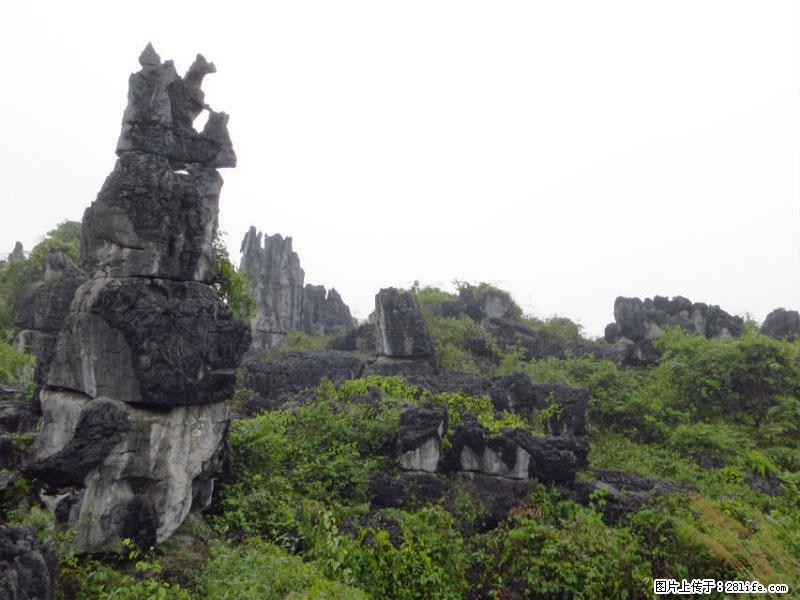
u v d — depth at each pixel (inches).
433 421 535.2
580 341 1204.5
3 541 247.1
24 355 728.3
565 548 420.2
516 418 663.1
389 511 462.9
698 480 619.5
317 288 1683.1
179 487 378.9
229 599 316.5
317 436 558.6
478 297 1222.3
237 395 808.3
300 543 414.0
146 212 375.9
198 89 420.5
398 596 394.3
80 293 385.4
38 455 375.9
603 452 732.0
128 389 364.8
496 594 414.0
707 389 829.8
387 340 911.0
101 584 317.7
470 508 501.7
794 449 703.7
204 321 395.2
